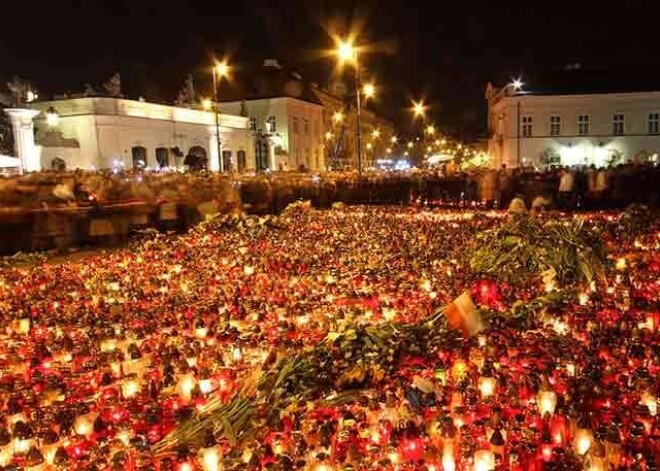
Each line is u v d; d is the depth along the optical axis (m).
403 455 4.56
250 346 6.96
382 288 9.65
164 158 53.31
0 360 7.12
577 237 10.29
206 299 9.55
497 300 9.02
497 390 5.59
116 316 8.71
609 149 59.22
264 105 72.00
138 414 5.46
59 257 15.70
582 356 6.35
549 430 4.89
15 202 16.33
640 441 4.52
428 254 12.95
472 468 4.45
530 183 26.89
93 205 17.55
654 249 12.76
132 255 14.39
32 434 4.98
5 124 46.25
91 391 6.17
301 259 13.02
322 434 4.74
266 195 25.22
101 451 4.74
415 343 6.36
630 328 7.23
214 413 5.33
